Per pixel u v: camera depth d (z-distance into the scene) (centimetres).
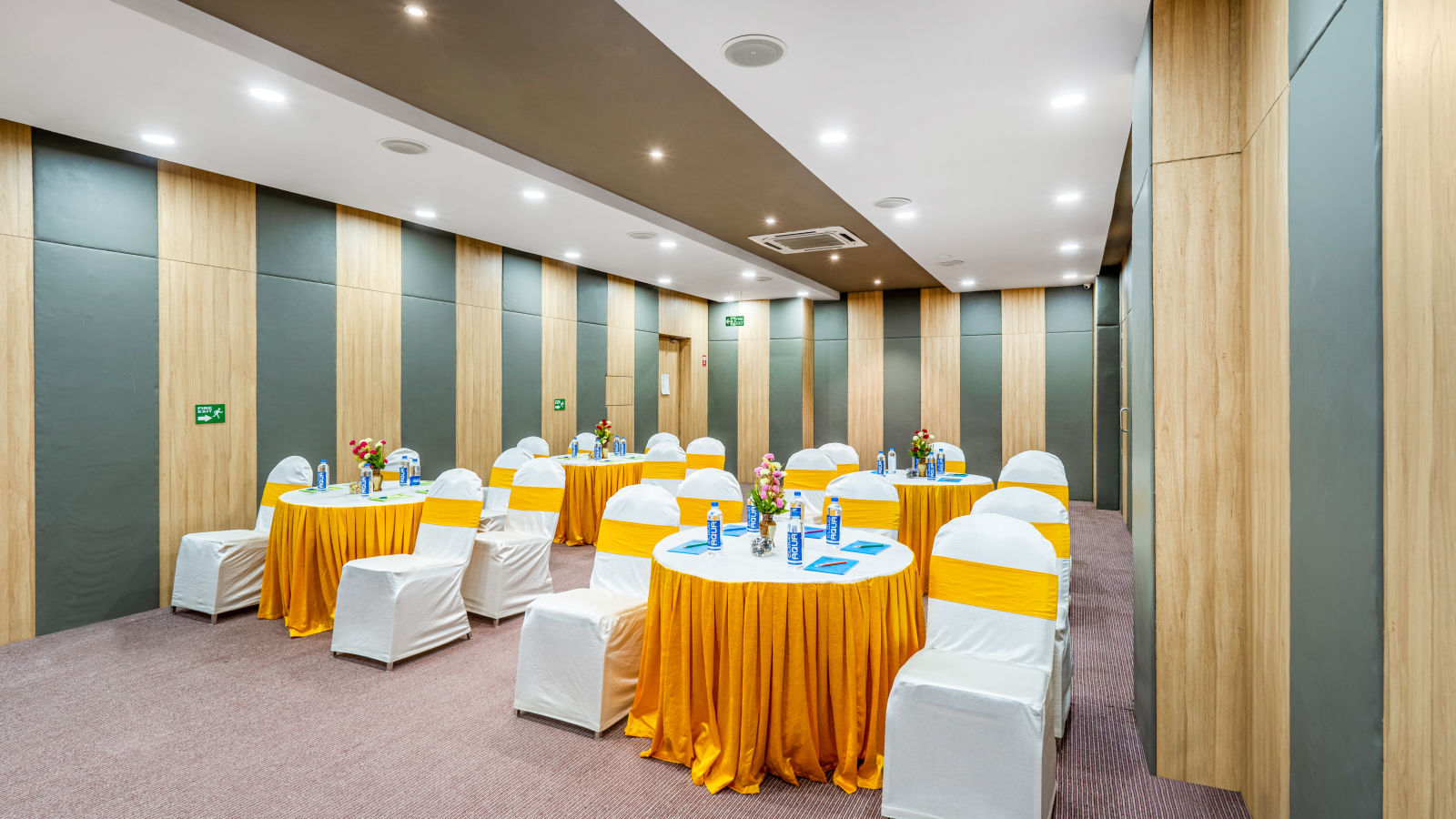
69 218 423
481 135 448
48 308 414
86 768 261
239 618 441
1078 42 306
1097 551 637
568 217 609
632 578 325
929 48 314
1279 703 202
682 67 356
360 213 593
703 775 249
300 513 418
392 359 621
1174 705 255
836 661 246
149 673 351
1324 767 164
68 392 423
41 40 306
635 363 944
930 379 1039
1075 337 962
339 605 374
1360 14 142
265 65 330
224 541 441
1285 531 195
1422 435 119
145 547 457
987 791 203
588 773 257
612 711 289
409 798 241
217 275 496
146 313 458
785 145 434
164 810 234
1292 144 186
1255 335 226
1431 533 116
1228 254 246
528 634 300
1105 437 879
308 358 554
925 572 515
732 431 1120
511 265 748
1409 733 124
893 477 567
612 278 898
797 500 271
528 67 355
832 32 300
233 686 335
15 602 400
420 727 293
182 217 476
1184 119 253
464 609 402
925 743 211
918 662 230
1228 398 247
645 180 540
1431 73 115
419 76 365
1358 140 144
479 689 332
